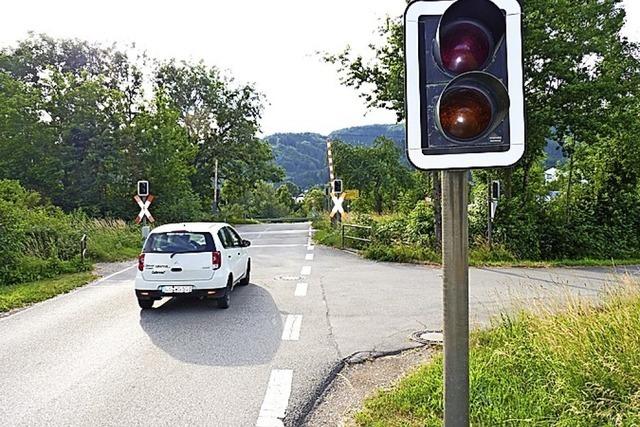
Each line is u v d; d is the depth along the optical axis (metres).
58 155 38.97
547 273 18.56
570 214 29.92
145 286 12.00
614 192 30.94
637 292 7.67
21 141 38.16
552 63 24.75
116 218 37.81
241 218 66.12
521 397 5.59
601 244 28.88
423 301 12.91
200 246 12.09
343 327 10.27
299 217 85.00
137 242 27.77
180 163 42.66
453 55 3.31
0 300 13.06
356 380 7.26
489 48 3.29
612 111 26.28
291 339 9.38
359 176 55.78
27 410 6.24
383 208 53.06
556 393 5.47
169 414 6.07
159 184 40.91
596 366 5.55
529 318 7.80
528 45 23.92
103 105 40.78
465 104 3.26
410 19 3.33
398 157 56.50
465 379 3.41
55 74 40.34
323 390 6.85
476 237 25.05
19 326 10.74
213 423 5.80
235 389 6.87
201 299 13.36
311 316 11.27
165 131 41.44
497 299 12.79
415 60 3.32
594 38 25.45
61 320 11.24
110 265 21.58
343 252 24.78
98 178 38.81
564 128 26.11
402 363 8.03
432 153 3.31
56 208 30.75
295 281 16.08
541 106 25.39
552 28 24.98
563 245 27.70
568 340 6.25
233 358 8.26
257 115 60.59
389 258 21.30
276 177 62.19
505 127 3.29
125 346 9.05
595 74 26.17
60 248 21.36
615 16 26.39
